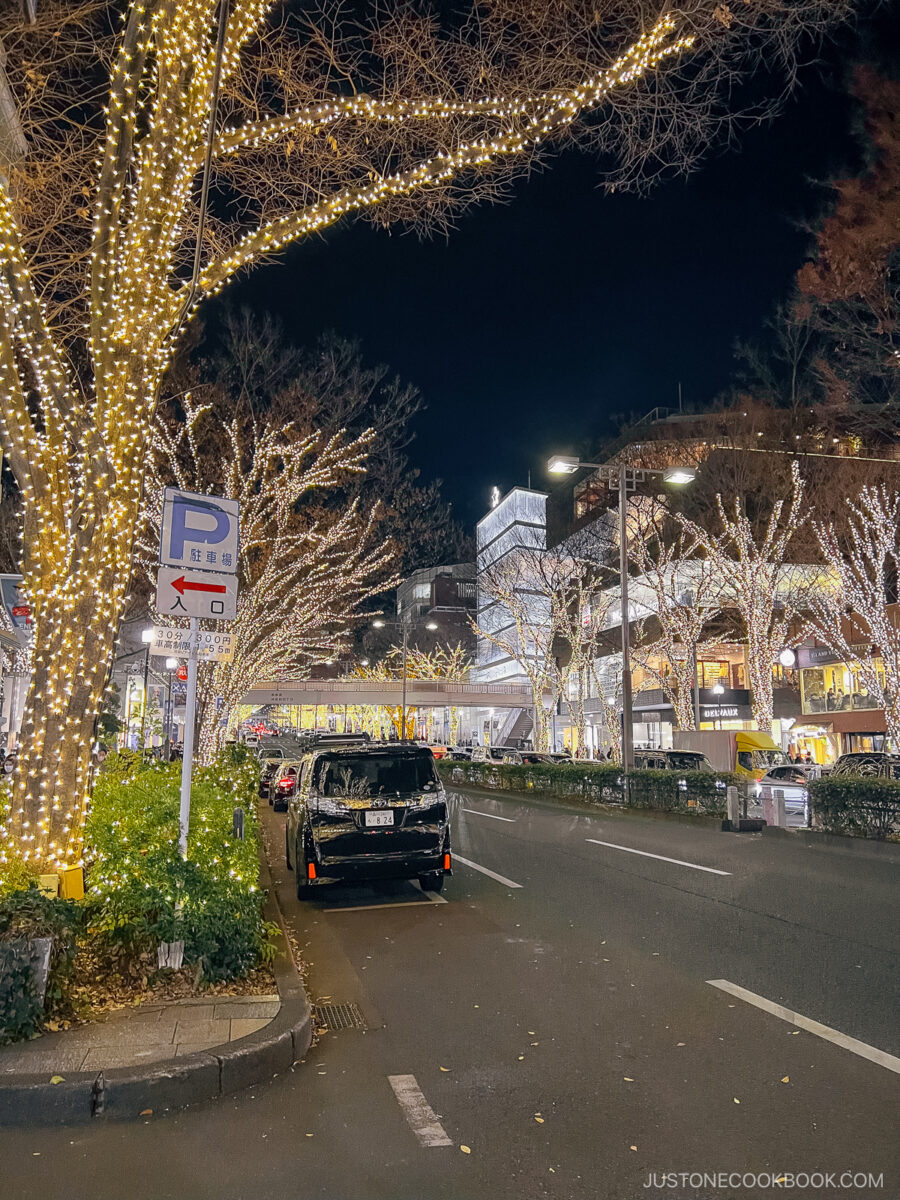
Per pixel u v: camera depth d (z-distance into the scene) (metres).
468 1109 4.68
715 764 27.56
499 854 14.38
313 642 26.33
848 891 10.77
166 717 32.81
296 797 11.88
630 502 31.61
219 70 6.55
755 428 26.06
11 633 18.91
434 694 60.41
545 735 39.03
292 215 8.42
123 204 8.74
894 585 30.50
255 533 20.30
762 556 25.38
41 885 6.55
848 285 16.03
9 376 7.86
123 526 7.89
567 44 8.25
